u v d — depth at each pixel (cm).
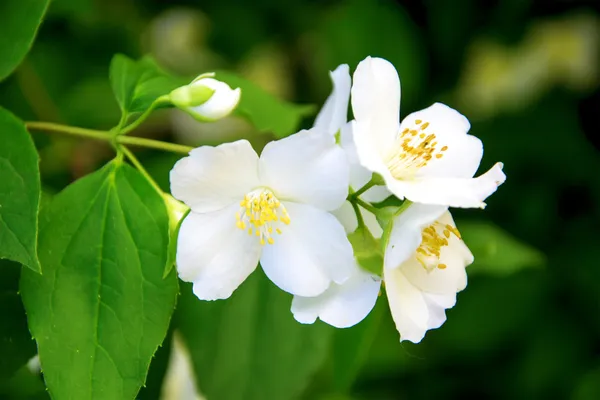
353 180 30
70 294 29
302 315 29
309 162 29
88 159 39
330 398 42
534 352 43
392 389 44
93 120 42
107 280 29
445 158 30
